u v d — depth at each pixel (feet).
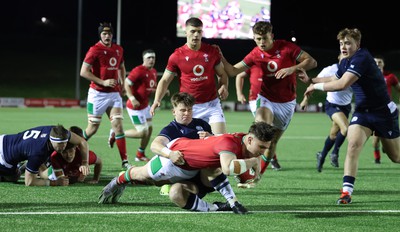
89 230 33.99
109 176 56.85
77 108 198.29
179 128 39.93
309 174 61.41
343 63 44.80
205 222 36.52
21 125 115.55
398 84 73.41
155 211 39.52
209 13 172.24
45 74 247.29
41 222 35.63
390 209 41.75
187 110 39.73
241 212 38.42
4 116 144.66
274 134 35.45
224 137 35.91
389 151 45.50
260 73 55.21
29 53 264.52
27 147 47.37
